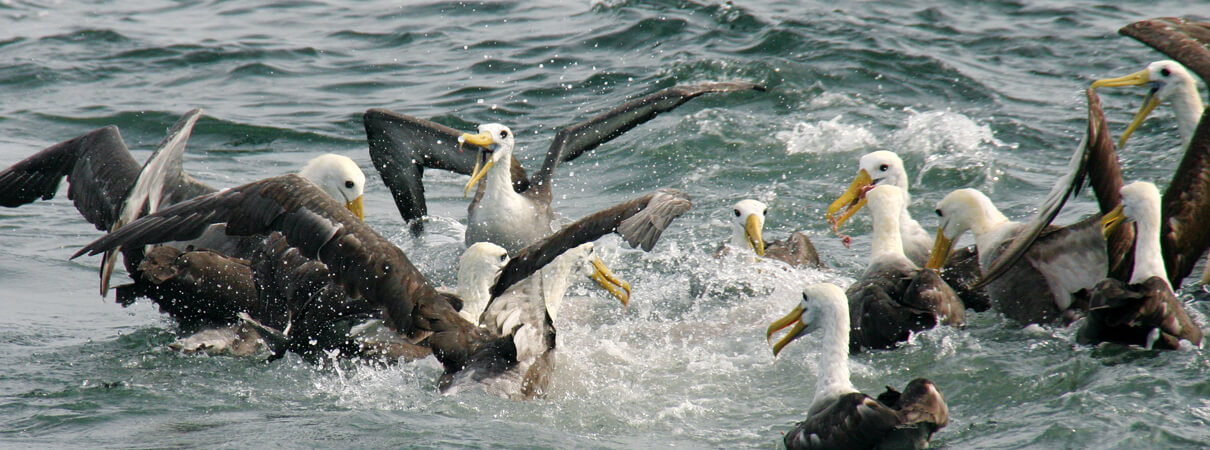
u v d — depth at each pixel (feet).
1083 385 34.47
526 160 68.13
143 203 37.14
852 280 47.98
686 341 42.27
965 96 75.51
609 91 80.38
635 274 51.65
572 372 38.73
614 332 43.78
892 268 42.50
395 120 58.03
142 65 90.74
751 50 86.63
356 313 38.75
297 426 32.83
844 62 81.76
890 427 28.35
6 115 78.02
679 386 37.42
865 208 58.75
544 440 31.96
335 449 30.89
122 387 36.63
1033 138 66.95
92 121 76.79
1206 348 36.70
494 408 34.88
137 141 73.87
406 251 55.88
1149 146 63.98
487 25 100.63
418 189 59.47
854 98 75.51
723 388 37.17
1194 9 94.89
